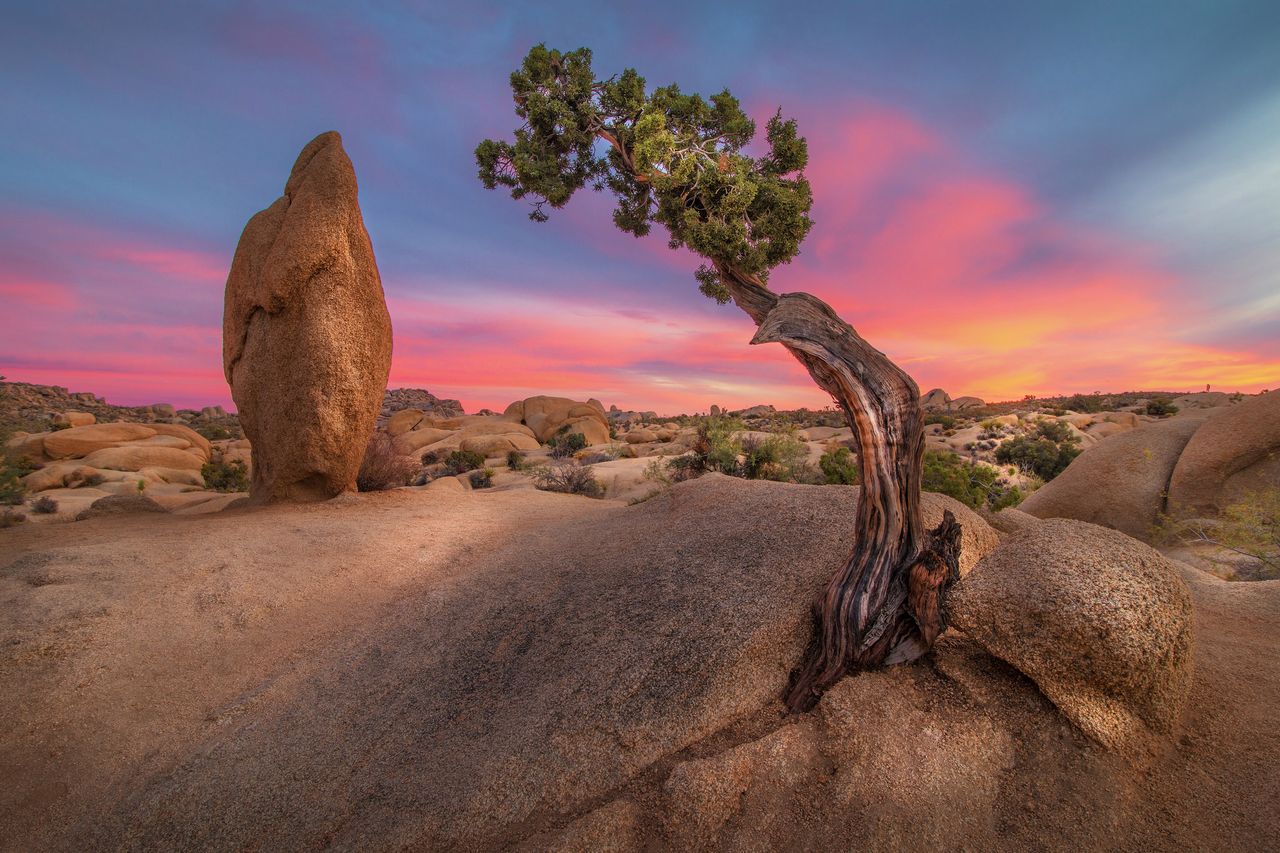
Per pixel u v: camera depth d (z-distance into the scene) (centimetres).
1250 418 1184
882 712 388
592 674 484
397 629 635
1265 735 376
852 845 322
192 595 666
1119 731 358
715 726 420
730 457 2059
